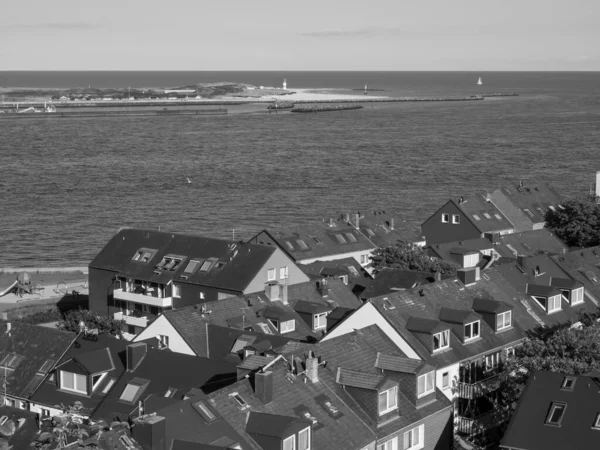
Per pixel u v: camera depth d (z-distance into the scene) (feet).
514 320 299.38
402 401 231.71
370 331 260.83
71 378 256.11
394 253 418.51
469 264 431.43
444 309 282.15
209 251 392.27
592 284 349.61
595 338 257.34
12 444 205.36
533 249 466.70
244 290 365.40
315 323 308.81
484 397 270.05
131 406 233.76
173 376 239.30
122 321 378.53
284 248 449.89
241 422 201.87
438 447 240.32
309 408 214.07
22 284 485.97
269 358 222.89
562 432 204.33
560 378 215.72
